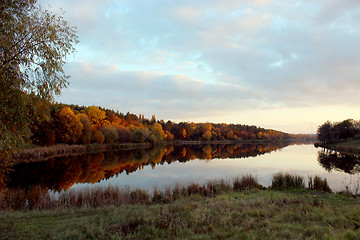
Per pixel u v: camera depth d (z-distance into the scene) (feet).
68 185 62.44
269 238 16.96
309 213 23.88
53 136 157.69
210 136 458.09
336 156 147.23
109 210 28.99
